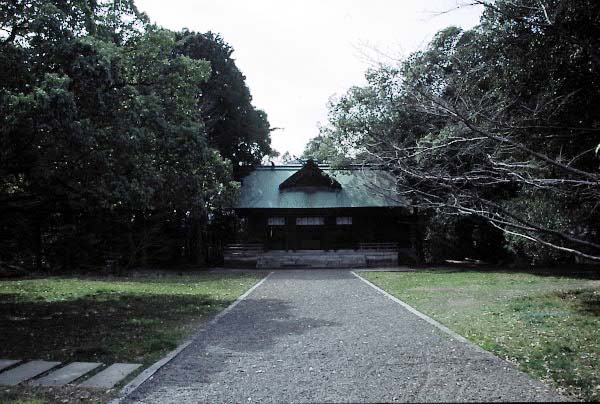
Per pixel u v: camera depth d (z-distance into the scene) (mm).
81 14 10281
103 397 5391
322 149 24328
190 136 13328
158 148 12516
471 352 7320
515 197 11273
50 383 5883
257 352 7492
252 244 30859
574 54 6793
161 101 13383
